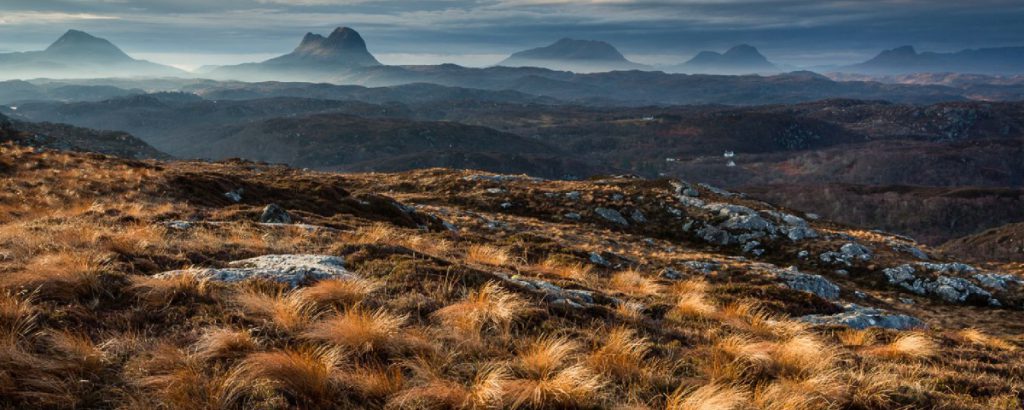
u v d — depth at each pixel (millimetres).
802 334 11320
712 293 16641
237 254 10992
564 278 15711
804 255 47000
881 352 10570
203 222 14758
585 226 50125
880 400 7250
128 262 8789
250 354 5844
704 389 6375
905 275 42594
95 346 5793
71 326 6195
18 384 4910
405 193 61094
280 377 5594
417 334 7371
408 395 5574
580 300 11055
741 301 15492
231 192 29828
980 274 42844
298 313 7504
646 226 53812
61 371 5223
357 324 6969
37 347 5609
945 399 7660
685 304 12055
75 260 8156
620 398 6324
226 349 6121
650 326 9961
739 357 8258
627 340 8047
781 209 69250
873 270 43969
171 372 5453
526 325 8570
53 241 9906
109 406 4898
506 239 26781
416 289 9523
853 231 61469
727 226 52125
